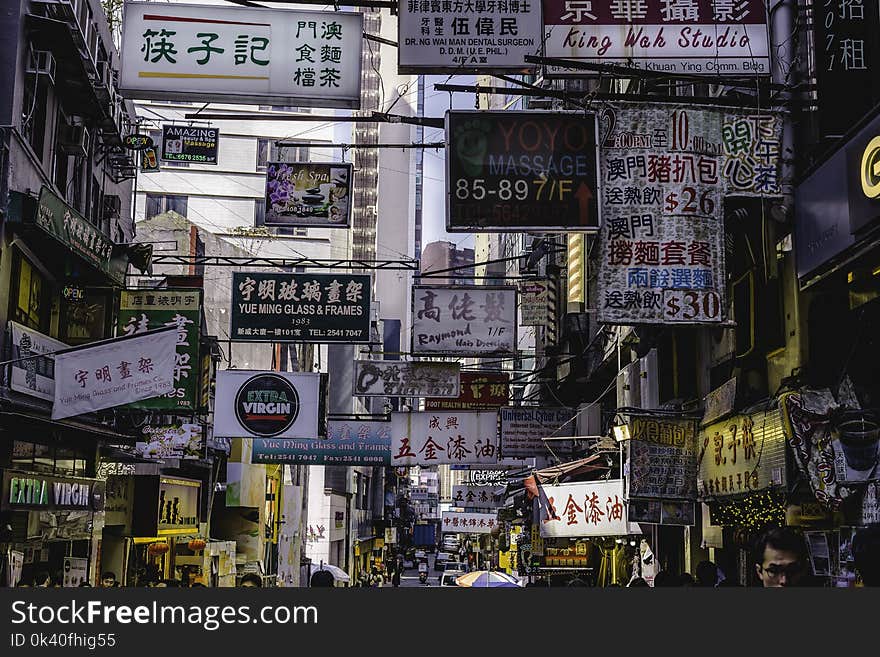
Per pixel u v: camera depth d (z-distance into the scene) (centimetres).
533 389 3256
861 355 952
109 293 1675
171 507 2303
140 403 1669
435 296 1900
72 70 1538
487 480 4128
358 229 9125
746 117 1038
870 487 859
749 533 1212
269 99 1201
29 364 1404
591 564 2300
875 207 822
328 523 4353
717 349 1391
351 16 1212
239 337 1806
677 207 1024
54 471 1598
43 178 1505
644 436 1290
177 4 1206
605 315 1008
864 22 965
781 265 1091
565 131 1030
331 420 2389
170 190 5294
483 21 1102
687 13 1090
